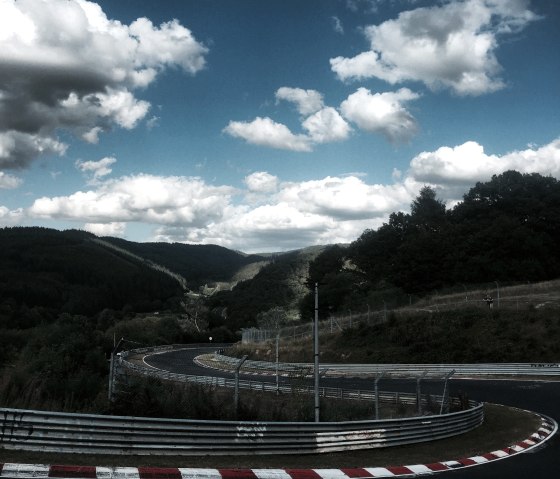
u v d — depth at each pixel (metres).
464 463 14.67
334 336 59.81
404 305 73.81
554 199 90.50
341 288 89.19
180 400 16.89
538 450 17.61
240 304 136.50
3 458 10.00
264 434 13.50
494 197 96.75
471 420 22.27
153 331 101.75
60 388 20.34
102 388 23.34
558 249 86.69
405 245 90.75
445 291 80.31
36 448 10.84
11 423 10.77
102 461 10.80
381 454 15.20
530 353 46.84
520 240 83.00
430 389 38.00
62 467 9.80
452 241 87.62
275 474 11.45
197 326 122.00
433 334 53.22
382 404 30.05
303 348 59.94
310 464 13.06
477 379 42.62
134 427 11.70
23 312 108.44
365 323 61.12
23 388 17.25
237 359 61.41
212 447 12.66
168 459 11.73
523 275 80.12
